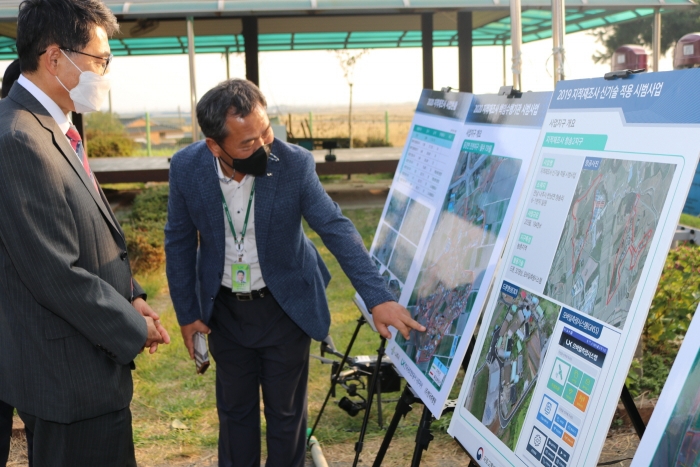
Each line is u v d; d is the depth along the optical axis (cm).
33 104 195
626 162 148
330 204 253
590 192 158
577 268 156
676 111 138
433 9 1063
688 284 372
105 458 214
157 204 841
